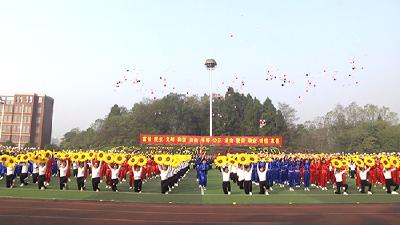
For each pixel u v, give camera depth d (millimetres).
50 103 113062
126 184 23797
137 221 11336
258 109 85188
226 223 11219
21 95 105562
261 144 48188
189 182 26734
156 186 23078
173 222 11250
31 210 12961
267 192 19328
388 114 85188
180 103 85062
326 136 89938
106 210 13273
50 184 22297
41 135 105500
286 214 12922
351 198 17375
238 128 87125
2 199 15375
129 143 74562
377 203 15836
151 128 78500
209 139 48031
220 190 20781
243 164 18844
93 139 82125
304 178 21719
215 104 88000
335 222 11539
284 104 94562
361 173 19906
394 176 20781
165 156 18844
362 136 72250
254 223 11266
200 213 12938
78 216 12008
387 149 69375
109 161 19062
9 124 103625
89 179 26875
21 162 20906
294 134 89625
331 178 23562
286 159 25328
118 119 79375
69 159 19562
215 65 55906
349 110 88625
